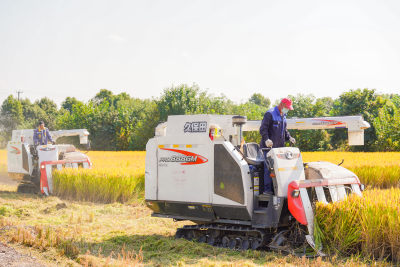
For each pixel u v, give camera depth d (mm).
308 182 6859
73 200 13844
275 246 6855
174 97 62844
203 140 7734
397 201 6652
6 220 9320
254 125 9648
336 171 7637
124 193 13477
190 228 8133
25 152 15664
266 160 7113
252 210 7172
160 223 9930
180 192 8078
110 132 72188
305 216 6617
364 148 42188
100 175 13859
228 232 7781
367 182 14453
